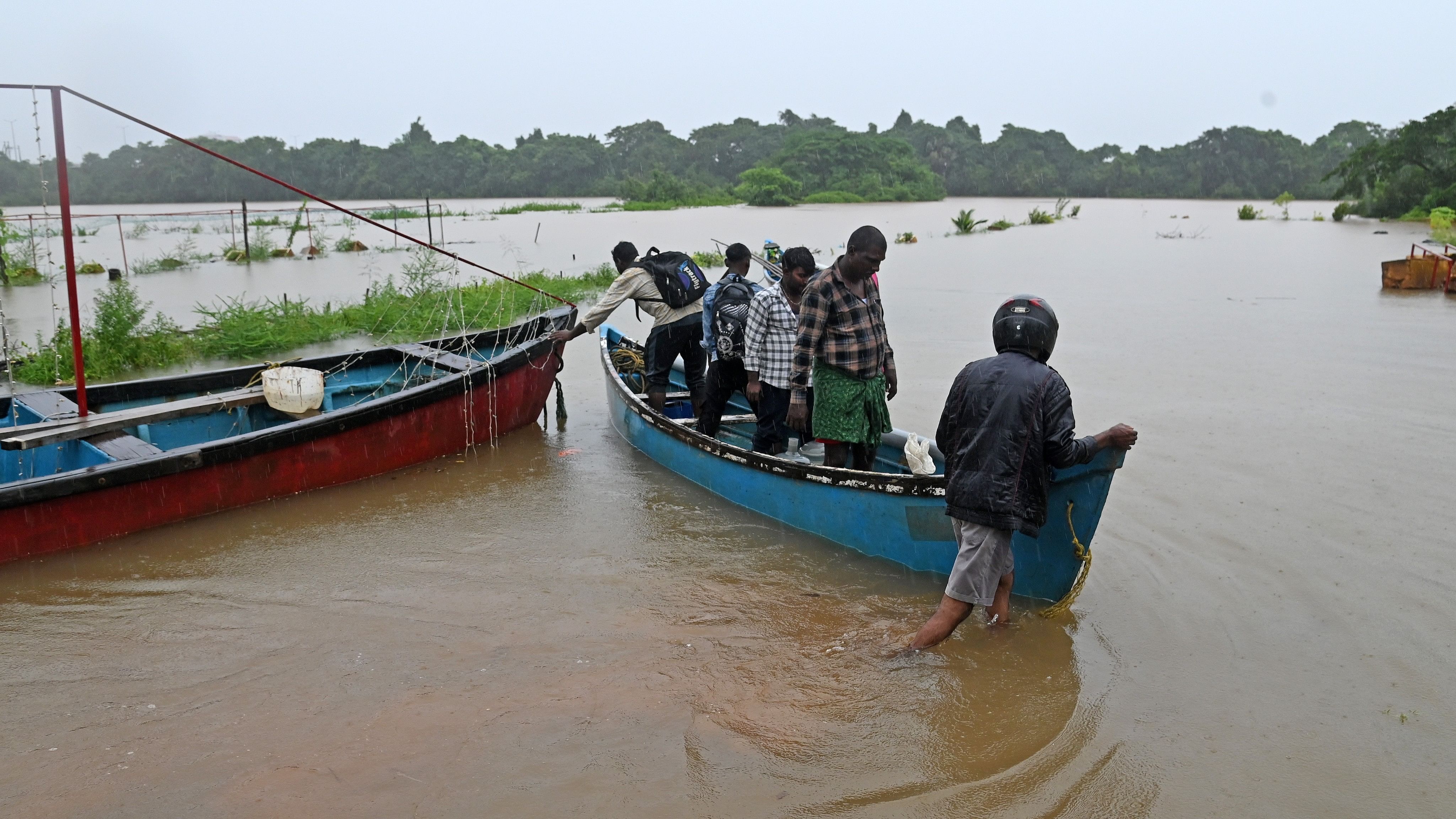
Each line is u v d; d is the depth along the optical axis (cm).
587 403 1042
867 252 577
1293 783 384
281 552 623
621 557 613
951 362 1164
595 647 491
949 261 2616
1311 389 1000
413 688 453
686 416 923
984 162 10106
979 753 404
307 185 8975
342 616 530
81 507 618
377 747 406
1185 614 524
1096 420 890
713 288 781
